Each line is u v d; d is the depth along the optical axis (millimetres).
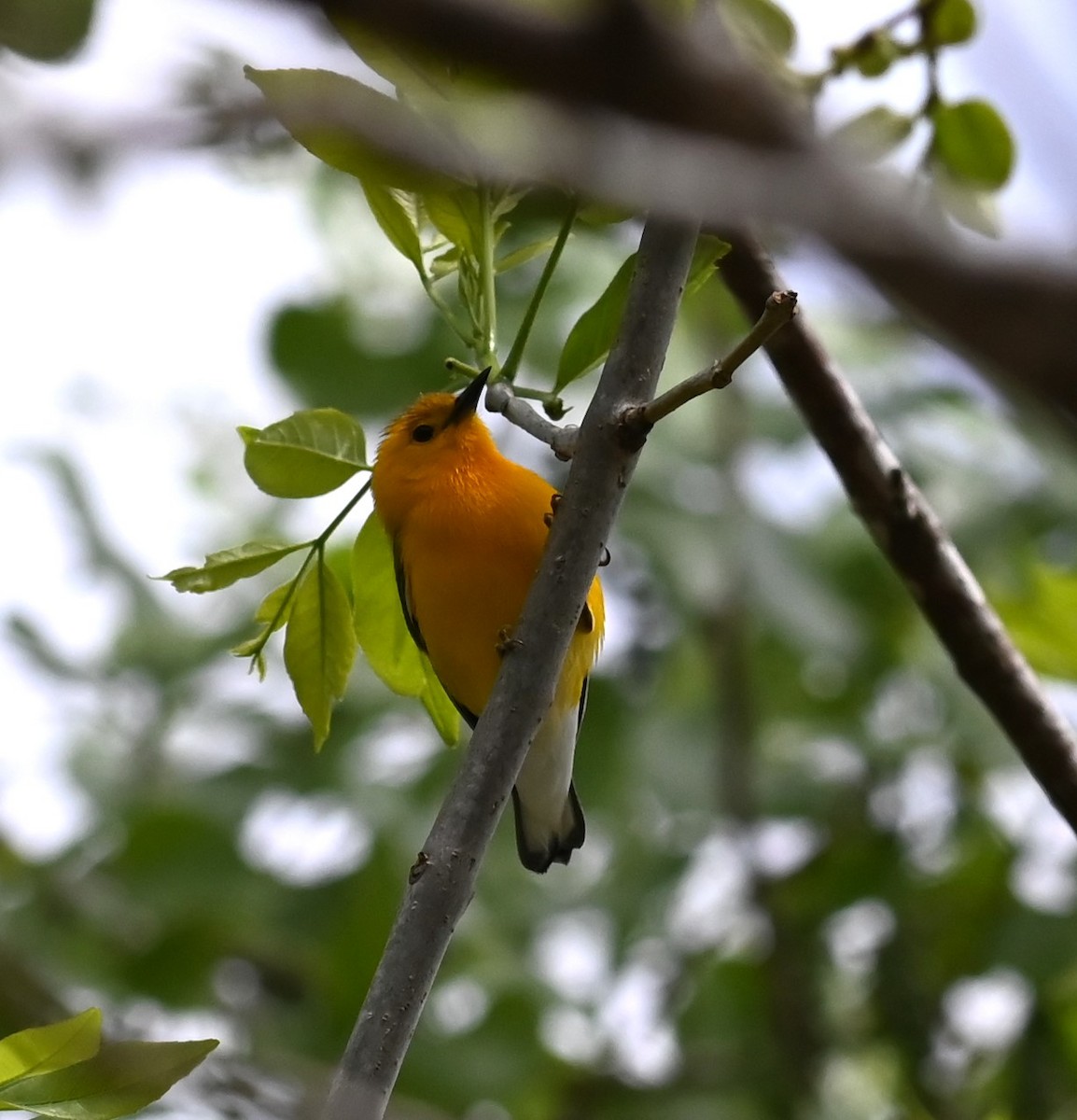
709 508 12594
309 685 6328
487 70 1835
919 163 6793
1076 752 6730
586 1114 12500
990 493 12352
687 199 1734
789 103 1863
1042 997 12242
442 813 5023
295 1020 12484
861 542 13039
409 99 3555
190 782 13602
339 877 12914
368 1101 4625
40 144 1686
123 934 13305
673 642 13141
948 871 12805
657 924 12898
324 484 6133
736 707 12680
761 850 12602
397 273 13281
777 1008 12508
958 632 6789
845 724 13219
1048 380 1649
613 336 5762
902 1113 12297
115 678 14336
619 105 1777
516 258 6363
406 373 12969
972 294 1650
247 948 13000
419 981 4832
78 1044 4691
